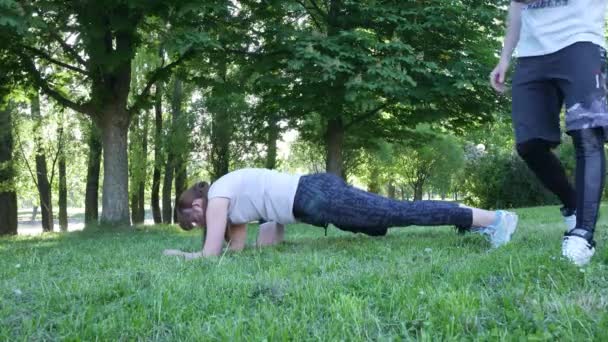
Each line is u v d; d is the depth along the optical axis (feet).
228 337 6.49
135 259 14.69
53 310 8.39
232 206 15.11
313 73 40.01
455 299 7.38
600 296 7.34
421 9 41.39
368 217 14.65
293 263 11.91
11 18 29.68
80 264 14.48
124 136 44.04
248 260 13.03
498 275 9.24
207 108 61.52
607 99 10.55
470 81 41.37
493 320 6.63
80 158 75.05
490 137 93.40
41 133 68.95
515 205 78.28
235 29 42.70
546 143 11.55
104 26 36.63
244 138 63.36
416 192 96.94
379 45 39.45
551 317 6.57
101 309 8.25
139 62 58.54
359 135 54.80
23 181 71.41
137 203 74.90
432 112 46.68
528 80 11.32
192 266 12.17
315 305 7.78
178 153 63.77
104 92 42.63
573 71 10.44
